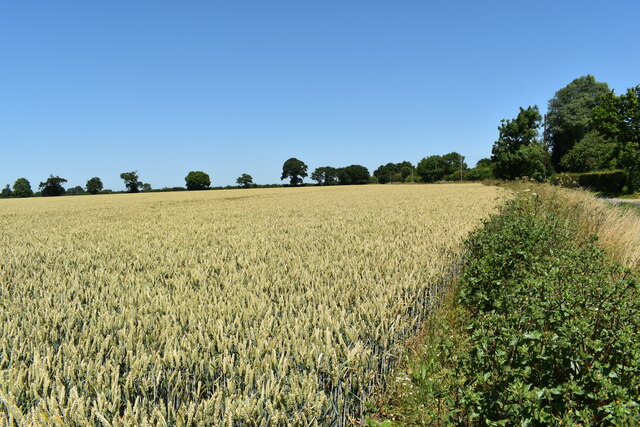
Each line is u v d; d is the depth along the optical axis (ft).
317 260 23.20
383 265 20.95
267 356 10.46
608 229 30.09
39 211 84.07
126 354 11.32
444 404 10.73
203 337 12.00
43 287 19.12
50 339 12.79
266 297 16.02
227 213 62.85
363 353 11.03
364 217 49.34
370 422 10.52
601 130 127.85
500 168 174.60
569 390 8.59
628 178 107.76
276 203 87.66
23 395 9.43
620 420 7.25
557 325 10.14
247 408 8.33
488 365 9.72
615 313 10.62
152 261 25.18
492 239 20.42
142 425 7.77
